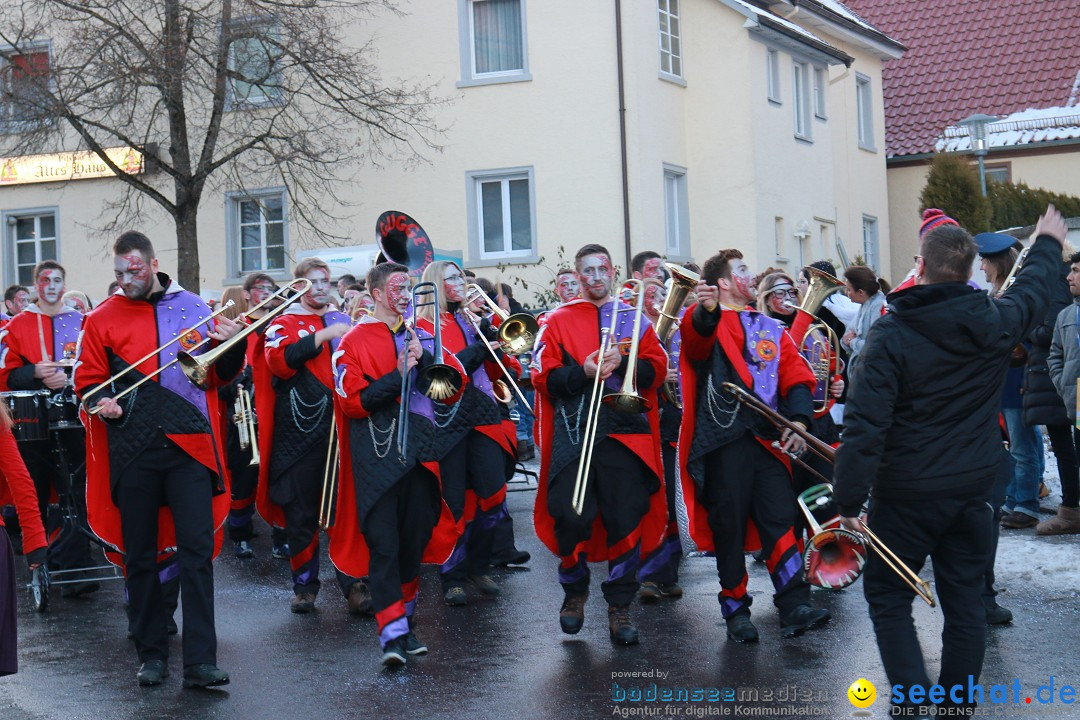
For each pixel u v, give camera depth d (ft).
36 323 30.60
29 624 25.49
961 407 15.93
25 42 67.92
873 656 20.68
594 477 21.67
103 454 21.40
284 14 63.31
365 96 64.28
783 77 74.69
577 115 66.80
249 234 72.43
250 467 30.91
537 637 22.82
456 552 26.04
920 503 15.98
